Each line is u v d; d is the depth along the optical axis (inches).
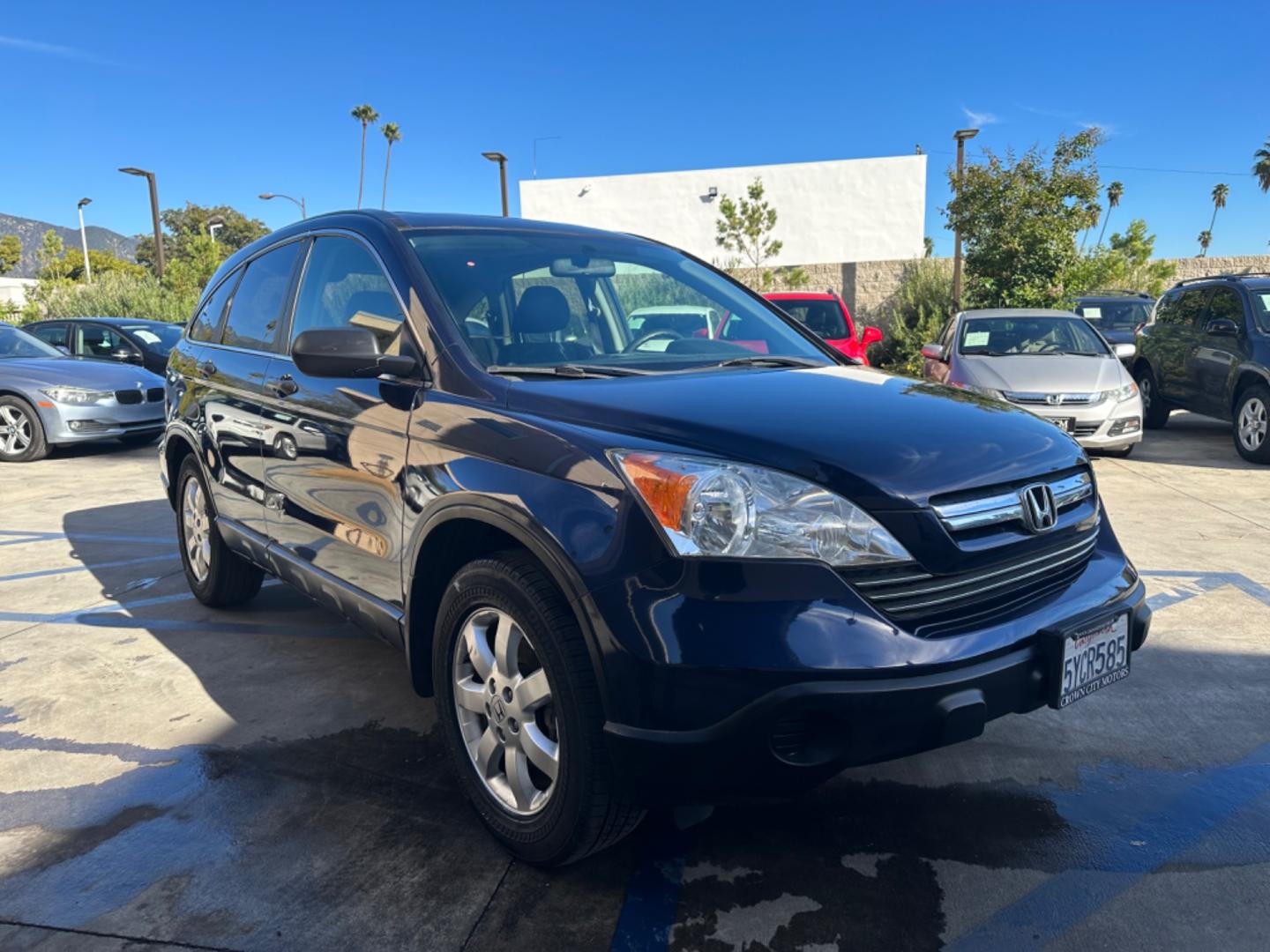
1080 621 90.4
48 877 93.5
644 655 77.1
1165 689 138.5
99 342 502.0
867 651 77.0
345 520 117.5
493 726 95.9
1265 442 331.0
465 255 121.3
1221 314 378.6
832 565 78.7
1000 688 83.3
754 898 90.3
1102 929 85.5
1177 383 403.2
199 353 165.5
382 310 117.5
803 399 96.4
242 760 118.3
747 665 75.2
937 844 99.7
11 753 120.5
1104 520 110.3
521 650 92.2
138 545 235.1
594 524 81.6
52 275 1881.2
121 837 100.8
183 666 150.9
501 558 91.3
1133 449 376.2
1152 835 101.0
